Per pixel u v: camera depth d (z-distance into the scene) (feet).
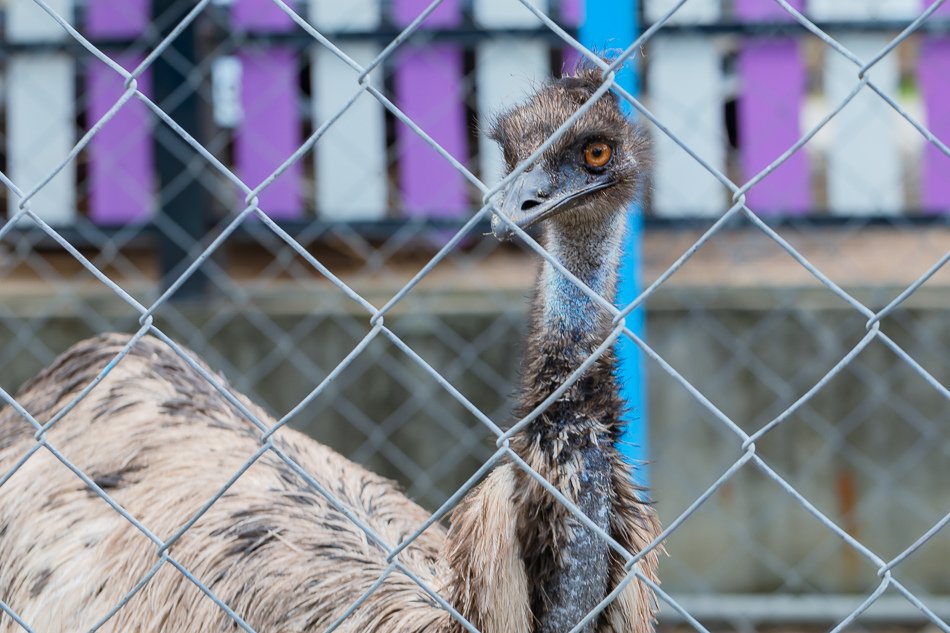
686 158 28.91
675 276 29.19
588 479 11.49
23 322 27.40
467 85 29.68
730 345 27.07
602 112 13.07
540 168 12.79
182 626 13.98
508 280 29.53
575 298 11.92
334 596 13.20
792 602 26.53
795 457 26.99
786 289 27.25
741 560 27.02
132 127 29.78
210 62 29.12
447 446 26.96
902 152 30.09
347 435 27.04
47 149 29.58
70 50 29.35
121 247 30.73
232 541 14.21
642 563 11.73
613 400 11.77
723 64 29.22
